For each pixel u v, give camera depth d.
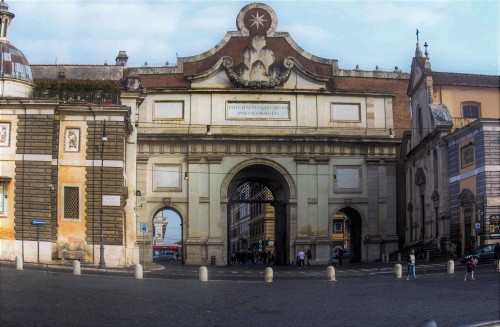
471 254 48.88
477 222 52.69
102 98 48.84
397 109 76.00
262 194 79.94
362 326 20.95
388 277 43.44
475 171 53.31
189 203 69.88
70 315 21.50
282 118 71.50
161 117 70.94
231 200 75.94
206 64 72.75
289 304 27.00
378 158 72.06
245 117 71.25
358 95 72.44
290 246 70.25
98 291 28.70
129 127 50.34
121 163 46.47
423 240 65.44
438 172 60.31
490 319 21.89
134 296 27.72
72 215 46.00
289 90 71.56
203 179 70.38
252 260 82.00
